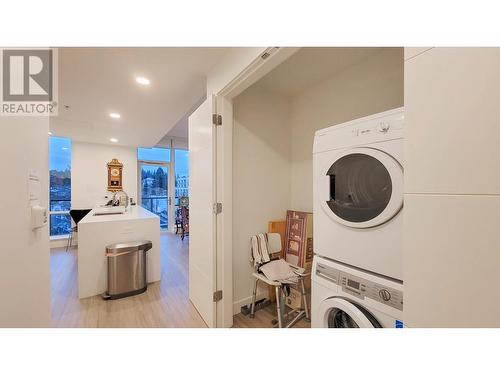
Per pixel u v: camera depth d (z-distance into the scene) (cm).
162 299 237
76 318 201
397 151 95
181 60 183
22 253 91
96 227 248
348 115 206
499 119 47
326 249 125
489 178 48
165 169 643
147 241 269
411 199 61
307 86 240
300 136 255
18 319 88
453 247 53
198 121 208
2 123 77
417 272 60
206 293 193
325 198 125
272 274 190
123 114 315
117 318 202
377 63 184
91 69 197
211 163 183
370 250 104
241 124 227
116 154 528
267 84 235
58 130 398
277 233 237
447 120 54
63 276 304
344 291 112
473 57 51
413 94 61
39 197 112
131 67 194
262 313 213
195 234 218
